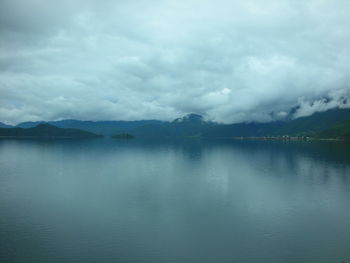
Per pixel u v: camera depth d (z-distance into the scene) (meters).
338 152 182.75
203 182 85.12
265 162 135.50
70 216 52.59
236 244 40.56
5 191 72.75
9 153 180.12
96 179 90.31
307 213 54.41
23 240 41.81
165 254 37.59
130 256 37.12
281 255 37.56
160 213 54.47
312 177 91.88
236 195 68.50
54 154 177.25
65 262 35.41
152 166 123.69
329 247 39.72
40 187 77.69
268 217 52.16
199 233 44.81
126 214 53.91
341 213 54.19
